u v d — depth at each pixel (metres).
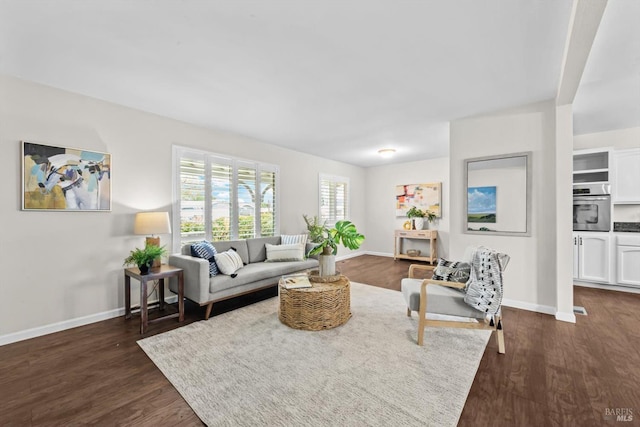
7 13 1.69
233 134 4.32
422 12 1.71
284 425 1.51
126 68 2.37
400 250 6.86
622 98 3.05
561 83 2.39
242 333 2.63
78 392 1.79
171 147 3.60
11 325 2.48
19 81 2.52
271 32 1.91
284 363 2.11
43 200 2.63
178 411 1.63
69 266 2.79
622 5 1.65
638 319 2.98
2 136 2.44
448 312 2.39
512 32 1.91
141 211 3.30
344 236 3.09
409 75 2.52
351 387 1.83
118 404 1.68
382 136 4.48
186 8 1.66
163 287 3.26
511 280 3.33
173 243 3.60
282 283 2.91
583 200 4.26
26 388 1.83
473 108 3.30
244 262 4.01
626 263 3.90
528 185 3.20
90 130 2.93
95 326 2.82
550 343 2.44
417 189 6.63
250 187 4.56
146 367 2.07
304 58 2.23
